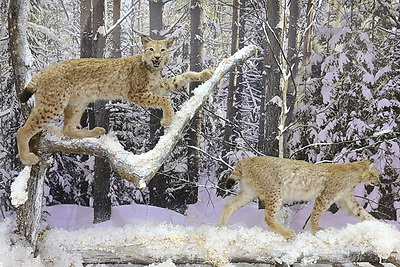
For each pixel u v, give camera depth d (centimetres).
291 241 387
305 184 419
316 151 771
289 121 809
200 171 1029
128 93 376
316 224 425
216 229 394
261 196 423
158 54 371
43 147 368
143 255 380
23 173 357
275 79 786
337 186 424
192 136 938
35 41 770
